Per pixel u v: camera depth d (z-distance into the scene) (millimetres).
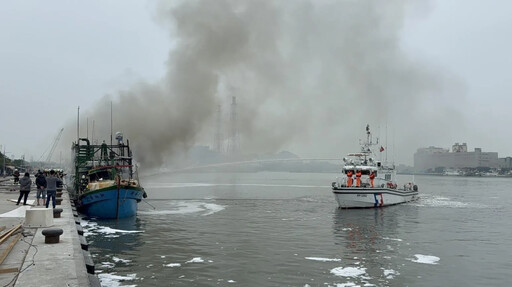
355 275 19531
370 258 23156
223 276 18953
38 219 18438
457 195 89125
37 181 28328
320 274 19609
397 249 25875
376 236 30859
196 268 20266
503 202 68062
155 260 21828
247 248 25531
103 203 37062
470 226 37031
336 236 30625
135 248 24969
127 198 38031
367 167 54156
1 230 17250
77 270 11648
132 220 38250
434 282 18672
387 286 17906
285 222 38625
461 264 22062
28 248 14391
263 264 21328
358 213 47250
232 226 35375
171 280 18172
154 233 30828
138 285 17344
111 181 39219
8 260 12703
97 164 44125
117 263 21031
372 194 52312
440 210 52094
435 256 23984
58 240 15445
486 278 19469
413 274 19906
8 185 53281
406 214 46719
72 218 23172
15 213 23750
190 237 29250
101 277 18453
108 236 29188
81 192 40719
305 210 50531
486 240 29625
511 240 29703
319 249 25547
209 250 24703
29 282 10477
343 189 50969
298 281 18391
